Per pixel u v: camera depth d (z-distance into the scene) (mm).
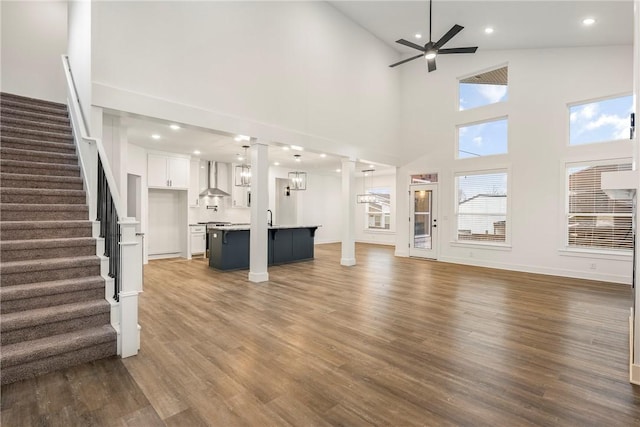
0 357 2133
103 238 3186
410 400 2047
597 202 5574
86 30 3867
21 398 2004
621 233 5375
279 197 11094
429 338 3033
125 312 2568
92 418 1836
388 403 2014
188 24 4410
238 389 2152
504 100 6680
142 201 7262
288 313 3732
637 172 2236
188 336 3031
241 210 9984
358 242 12500
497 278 5699
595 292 4738
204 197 9180
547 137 6031
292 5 5727
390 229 11672
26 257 2834
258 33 5219
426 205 7980
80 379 2234
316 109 6164
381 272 6242
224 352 2703
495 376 2346
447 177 7469
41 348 2277
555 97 5957
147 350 2719
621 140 5312
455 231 7379
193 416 1869
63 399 2008
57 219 3355
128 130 5797
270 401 2021
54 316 2463
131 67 3900
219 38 4730
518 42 5988
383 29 7043
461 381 2275
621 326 3348
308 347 2820
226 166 9711
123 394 2072
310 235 7879
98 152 3359
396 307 3982
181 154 8047
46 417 1838
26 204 3197
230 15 4859
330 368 2451
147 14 4039
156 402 1994
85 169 3678
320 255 8734
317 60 6180
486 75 6988
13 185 3420
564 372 2404
